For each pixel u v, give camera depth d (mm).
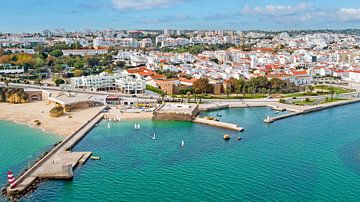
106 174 158250
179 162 171750
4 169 162750
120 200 135500
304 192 140625
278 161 172250
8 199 136000
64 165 152875
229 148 192500
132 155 181875
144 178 153875
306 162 170625
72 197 138000
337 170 161000
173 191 142125
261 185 146750
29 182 146625
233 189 143375
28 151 186750
